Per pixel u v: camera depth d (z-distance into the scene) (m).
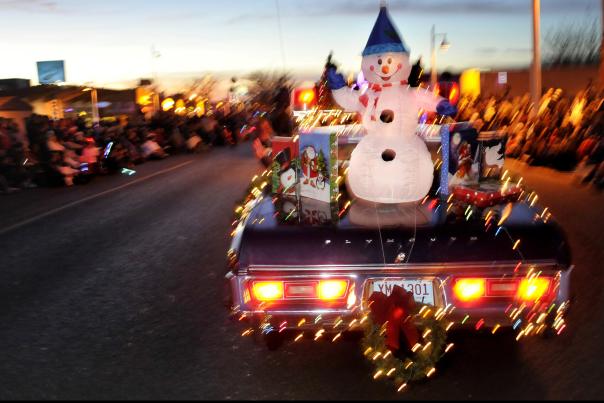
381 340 3.71
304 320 3.79
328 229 3.83
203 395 3.78
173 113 24.64
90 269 6.63
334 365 4.14
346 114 6.70
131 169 16.64
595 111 12.83
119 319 5.11
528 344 4.34
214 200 10.97
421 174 4.46
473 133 4.67
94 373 4.11
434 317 3.71
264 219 4.07
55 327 4.97
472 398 3.64
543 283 3.72
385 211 4.24
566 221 8.28
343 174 5.00
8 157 13.00
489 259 3.71
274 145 5.15
